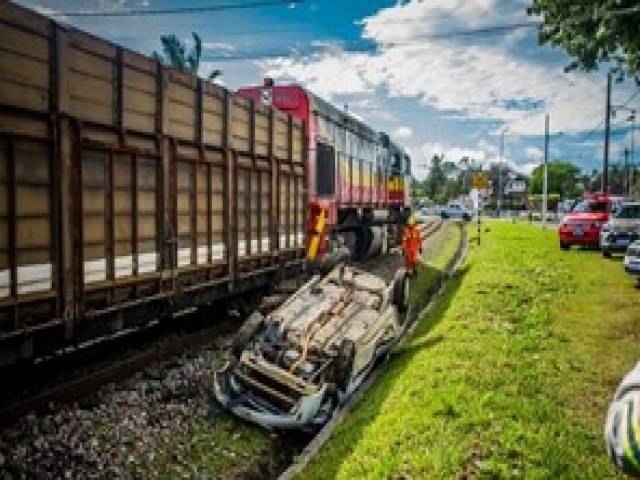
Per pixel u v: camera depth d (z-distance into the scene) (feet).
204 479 20.44
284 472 21.36
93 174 23.12
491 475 16.47
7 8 18.65
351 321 31.37
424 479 16.51
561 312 39.55
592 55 43.57
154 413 24.30
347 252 54.95
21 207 19.58
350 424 23.72
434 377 24.86
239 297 40.91
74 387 24.39
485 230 129.80
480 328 33.78
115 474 19.47
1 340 19.01
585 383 25.67
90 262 22.99
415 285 58.90
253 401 25.67
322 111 53.36
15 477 18.17
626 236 68.85
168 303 29.25
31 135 19.79
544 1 42.14
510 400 22.09
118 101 24.34
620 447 4.78
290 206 44.83
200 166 31.24
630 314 38.83
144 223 26.50
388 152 87.25
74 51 21.81
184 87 29.40
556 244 91.56
